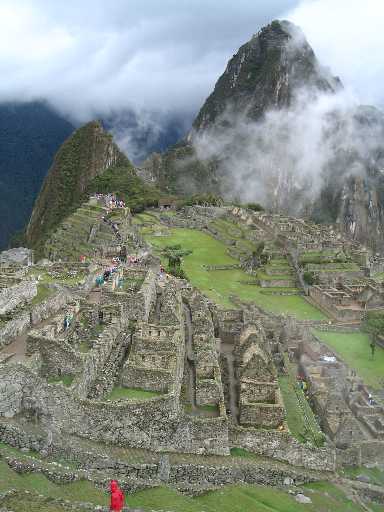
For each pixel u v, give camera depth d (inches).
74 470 1472.7
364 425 2620.6
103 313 2190.0
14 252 6441.9
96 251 5118.1
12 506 1210.6
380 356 4057.6
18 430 1550.2
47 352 1754.4
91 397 1728.6
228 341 2997.0
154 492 1494.8
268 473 1855.3
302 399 2583.7
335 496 1860.2
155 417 1715.1
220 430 1827.0
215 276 6082.7
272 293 5935.0
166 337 2092.8
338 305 5418.3
